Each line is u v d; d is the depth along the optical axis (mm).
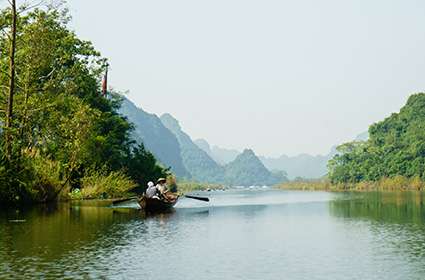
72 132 40875
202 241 19422
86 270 13727
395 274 13641
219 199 66875
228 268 14312
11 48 36250
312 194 92750
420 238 20312
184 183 188125
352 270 14141
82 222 24891
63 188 41906
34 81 43938
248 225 25781
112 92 65250
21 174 33812
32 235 19859
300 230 23562
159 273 13555
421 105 147000
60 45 49688
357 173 142125
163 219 28156
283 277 13289
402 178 115188
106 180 47375
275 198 70375
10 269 13703
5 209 32031
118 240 18984
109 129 58906
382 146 144000
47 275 13078
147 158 62000
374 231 22906
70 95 48906
